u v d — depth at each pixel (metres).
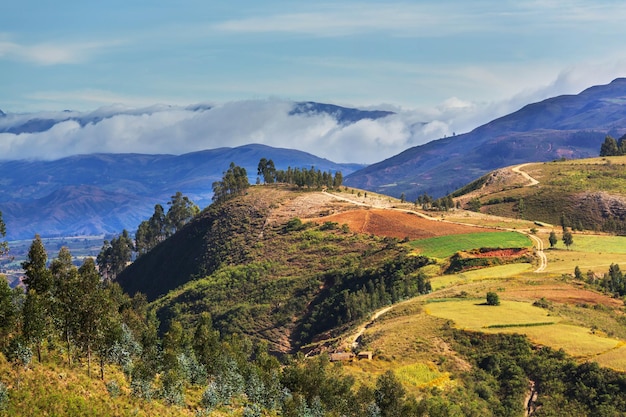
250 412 68.56
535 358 102.94
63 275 66.88
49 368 58.91
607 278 150.50
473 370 103.44
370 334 120.88
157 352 75.12
